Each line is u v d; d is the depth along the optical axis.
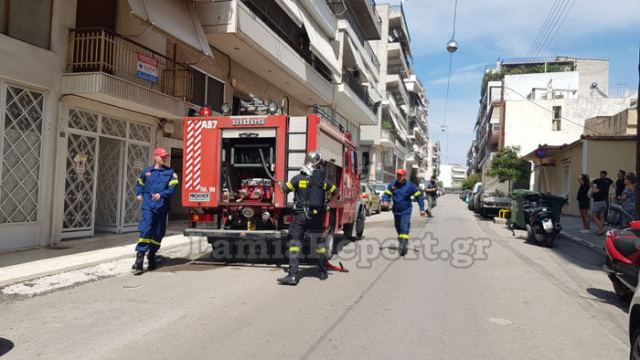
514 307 6.29
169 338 4.82
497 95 59.12
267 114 9.05
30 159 9.41
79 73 9.82
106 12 11.29
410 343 4.79
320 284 7.40
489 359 4.43
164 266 8.77
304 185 7.56
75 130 10.39
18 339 4.75
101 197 12.16
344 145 10.94
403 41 55.94
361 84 32.19
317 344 4.70
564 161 24.89
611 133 28.25
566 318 5.87
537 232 12.32
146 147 12.77
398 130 53.47
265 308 5.96
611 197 20.08
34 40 9.50
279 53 17.47
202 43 13.07
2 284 6.79
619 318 5.96
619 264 6.65
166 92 12.84
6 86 8.85
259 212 8.69
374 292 6.91
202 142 8.84
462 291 7.12
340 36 25.98
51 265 7.94
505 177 22.95
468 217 22.80
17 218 9.19
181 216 16.50
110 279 7.56
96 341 4.71
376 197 24.17
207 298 6.42
